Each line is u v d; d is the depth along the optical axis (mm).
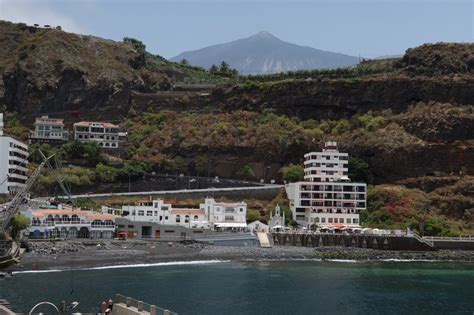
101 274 169250
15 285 145625
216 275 174375
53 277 161000
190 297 140000
